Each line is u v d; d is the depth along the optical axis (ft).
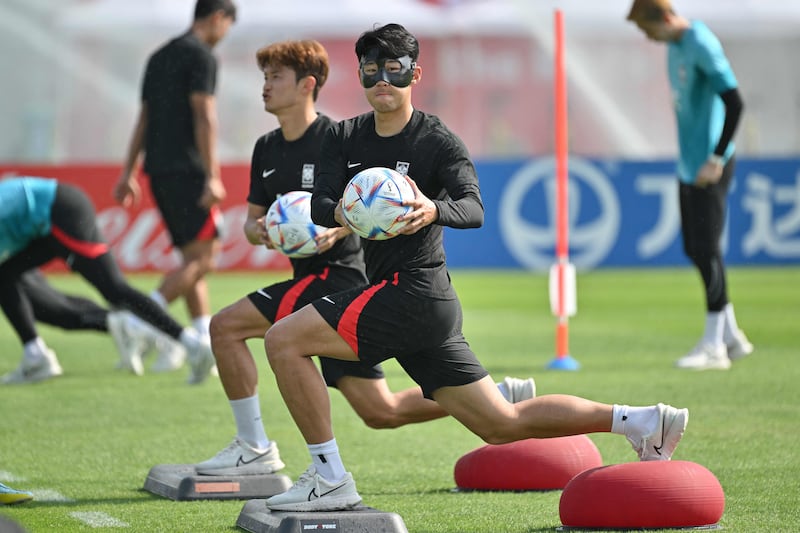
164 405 103.60
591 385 111.14
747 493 69.92
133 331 117.50
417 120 60.85
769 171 236.22
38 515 65.92
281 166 75.10
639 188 237.45
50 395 108.99
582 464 72.38
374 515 59.57
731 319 124.06
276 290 72.49
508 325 162.30
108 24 284.20
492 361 128.26
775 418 94.99
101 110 287.89
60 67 286.05
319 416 61.05
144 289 194.59
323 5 278.26
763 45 292.20
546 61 286.66
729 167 119.34
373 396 71.36
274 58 74.13
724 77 113.19
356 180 57.98
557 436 63.00
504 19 281.95
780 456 80.89
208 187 118.83
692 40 114.93
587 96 291.79
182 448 86.07
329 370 71.26
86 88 287.07
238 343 71.87
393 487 73.77
